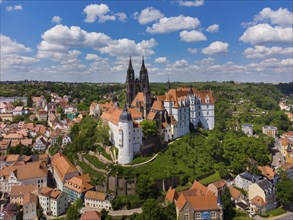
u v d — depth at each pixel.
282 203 190.62
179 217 156.88
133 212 170.88
